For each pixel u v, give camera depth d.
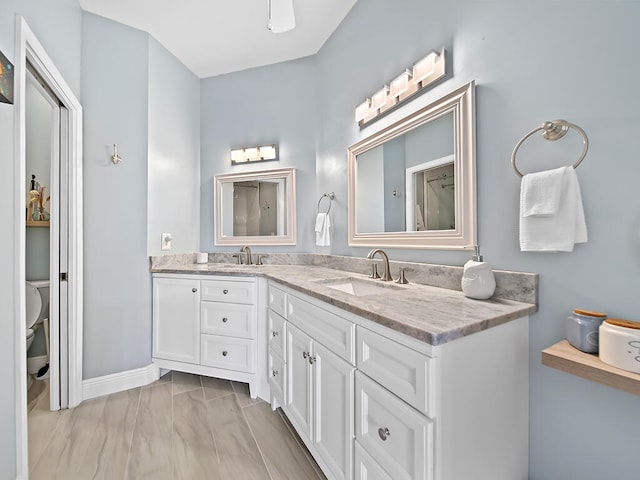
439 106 1.29
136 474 1.23
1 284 1.00
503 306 0.95
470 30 1.18
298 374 1.38
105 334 1.89
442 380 0.72
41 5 1.34
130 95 1.98
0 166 0.99
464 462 0.78
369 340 0.91
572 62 0.89
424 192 1.40
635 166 0.78
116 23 1.95
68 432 1.50
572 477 0.90
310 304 1.27
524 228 0.93
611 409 0.83
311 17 1.99
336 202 2.12
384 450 0.84
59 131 1.71
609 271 0.82
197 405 1.77
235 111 2.54
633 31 0.77
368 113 1.73
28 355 2.10
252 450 1.38
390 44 1.61
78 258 1.76
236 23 2.00
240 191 2.52
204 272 1.95
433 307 0.94
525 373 0.96
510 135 1.05
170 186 2.27
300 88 2.38
